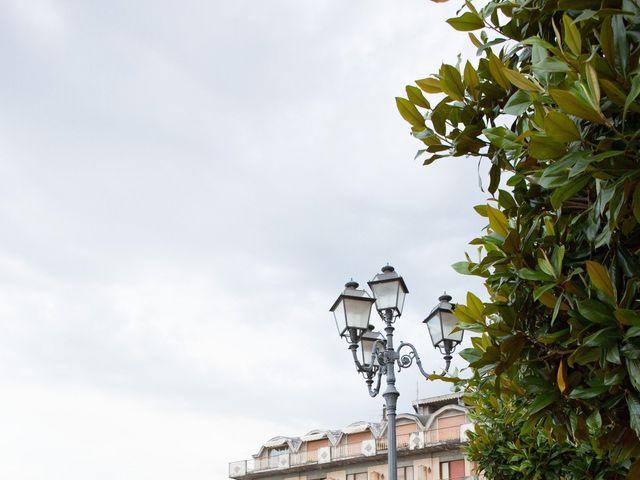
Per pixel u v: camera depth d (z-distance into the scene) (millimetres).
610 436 2842
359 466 40000
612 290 2424
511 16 3033
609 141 2242
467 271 3352
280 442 44094
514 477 6859
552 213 2969
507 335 2994
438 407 39750
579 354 2506
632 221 2514
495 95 3135
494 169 3229
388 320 10617
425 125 3281
